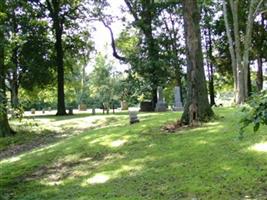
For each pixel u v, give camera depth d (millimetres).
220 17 45219
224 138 13406
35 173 13914
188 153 12555
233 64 31062
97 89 72750
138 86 38406
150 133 16047
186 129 16016
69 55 46656
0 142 24547
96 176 12125
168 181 10531
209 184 9789
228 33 31438
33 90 47406
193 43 17094
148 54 38938
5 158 19500
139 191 10133
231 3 30875
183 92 41375
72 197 10508
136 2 40031
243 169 10344
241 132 5656
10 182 13203
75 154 15078
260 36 45250
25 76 41375
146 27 39250
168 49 40906
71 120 31766
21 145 23484
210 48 48750
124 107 52188
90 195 10398
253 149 11742
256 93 5570
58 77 40656
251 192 8945
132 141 15352
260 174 9859
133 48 44250
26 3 38781
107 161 13602
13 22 39000
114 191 10438
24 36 37656
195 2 17297
